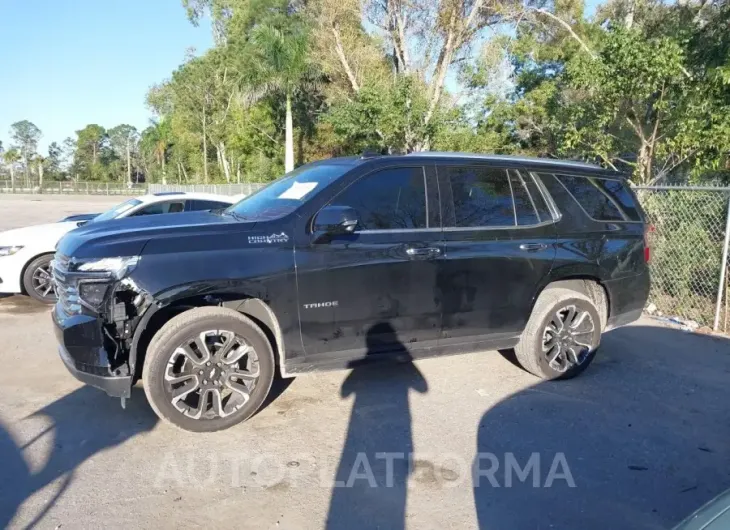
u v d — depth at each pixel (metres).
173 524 2.96
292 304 4.07
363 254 4.25
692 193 7.55
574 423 4.27
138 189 80.38
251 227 4.04
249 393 4.05
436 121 19.70
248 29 34.19
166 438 3.90
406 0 24.17
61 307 4.01
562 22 20.94
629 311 5.48
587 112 10.42
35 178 99.19
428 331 4.58
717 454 3.85
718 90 8.59
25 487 3.27
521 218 4.93
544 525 3.04
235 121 36.75
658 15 14.25
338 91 26.66
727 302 7.07
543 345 5.02
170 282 3.74
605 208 5.39
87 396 4.58
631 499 3.30
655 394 4.87
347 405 4.50
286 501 3.20
